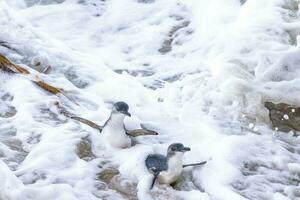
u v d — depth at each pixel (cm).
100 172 841
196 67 1200
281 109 1056
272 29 1183
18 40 1231
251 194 831
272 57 1117
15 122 938
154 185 814
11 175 758
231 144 927
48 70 1141
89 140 902
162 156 834
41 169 820
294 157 941
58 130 912
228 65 1120
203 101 1066
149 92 1114
